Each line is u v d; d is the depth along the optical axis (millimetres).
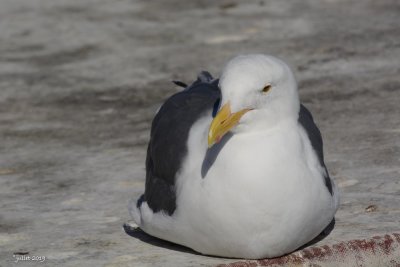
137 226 10922
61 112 16094
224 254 9609
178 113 10156
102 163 13383
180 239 9805
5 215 11477
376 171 12273
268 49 18734
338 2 21781
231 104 8961
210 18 21203
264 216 9047
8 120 15766
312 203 9250
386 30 19328
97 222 11125
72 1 23156
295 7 21609
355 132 13945
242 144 9078
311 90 16125
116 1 23016
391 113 14656
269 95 9062
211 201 9133
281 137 9133
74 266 9750
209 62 18266
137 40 20000
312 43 18891
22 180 12859
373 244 9953
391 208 10992
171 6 22359
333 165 12609
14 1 23359
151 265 9641
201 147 9508
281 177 9016
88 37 20375
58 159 13711
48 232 10844
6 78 18031
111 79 17734
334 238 10109
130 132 14828
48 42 20203
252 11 21500
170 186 9758
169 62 18453
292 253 9664
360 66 17234
